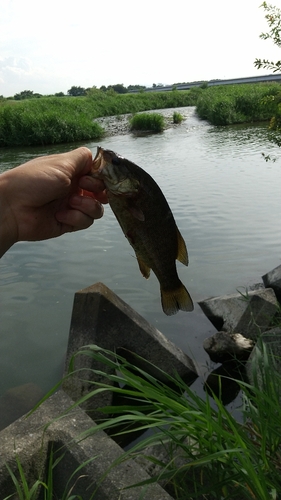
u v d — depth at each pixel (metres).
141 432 0.64
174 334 0.90
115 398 0.70
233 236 1.44
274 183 2.10
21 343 0.90
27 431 0.44
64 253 1.39
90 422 0.45
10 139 4.33
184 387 0.41
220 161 2.79
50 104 6.31
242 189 2.02
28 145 4.35
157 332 0.76
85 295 0.71
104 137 4.71
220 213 1.68
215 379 0.75
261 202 1.79
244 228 1.50
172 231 0.40
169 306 0.43
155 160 3.01
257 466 0.35
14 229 0.36
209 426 0.36
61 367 0.81
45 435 0.43
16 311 1.03
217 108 5.46
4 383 0.77
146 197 0.37
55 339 0.90
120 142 4.18
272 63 0.95
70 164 0.36
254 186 2.06
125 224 0.38
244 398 0.49
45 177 0.35
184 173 2.48
